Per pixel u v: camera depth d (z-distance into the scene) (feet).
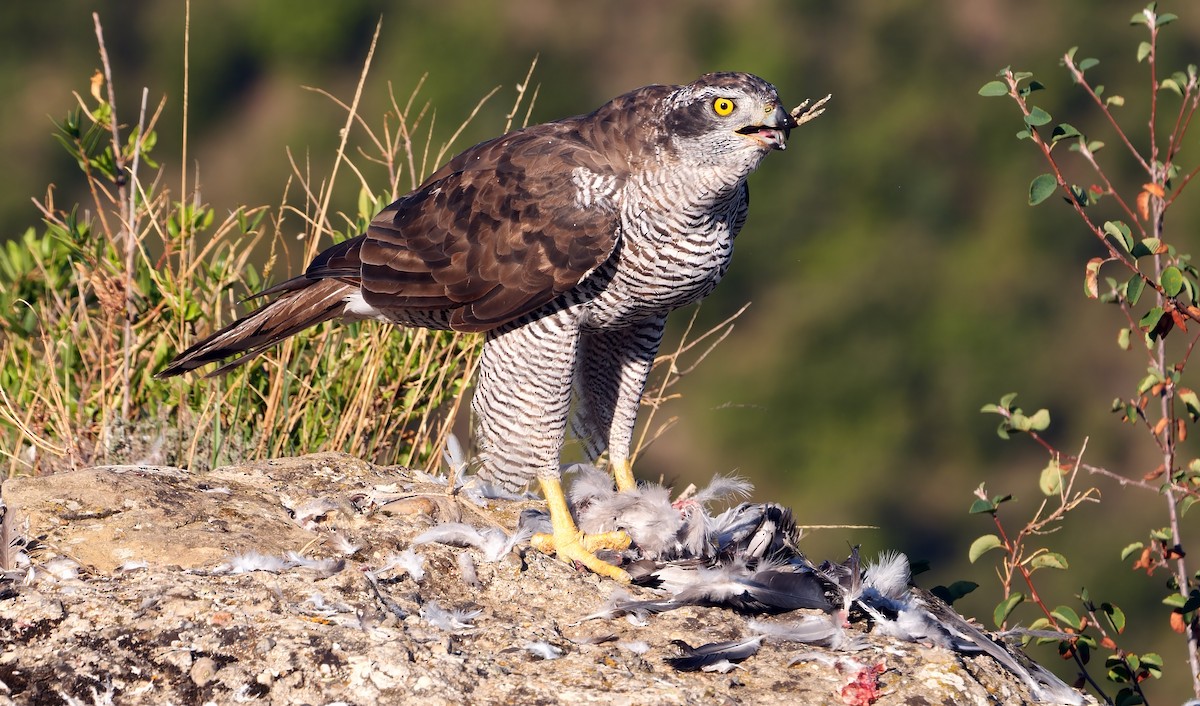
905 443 134.62
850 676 21.86
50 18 166.09
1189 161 144.15
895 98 161.68
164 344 35.09
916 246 151.33
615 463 31.65
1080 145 29.45
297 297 31.09
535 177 29.07
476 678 20.75
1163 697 101.96
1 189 152.97
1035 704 22.41
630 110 29.09
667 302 29.48
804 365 138.92
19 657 20.44
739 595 24.06
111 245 36.55
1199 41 158.81
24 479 25.46
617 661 21.89
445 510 26.89
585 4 169.17
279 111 160.66
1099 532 118.01
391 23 163.63
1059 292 147.43
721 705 20.85
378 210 36.60
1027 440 136.36
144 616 21.25
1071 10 163.53
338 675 20.39
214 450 31.83
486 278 28.99
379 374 34.71
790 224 151.64
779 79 161.68
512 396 28.86
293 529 25.32
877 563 25.68
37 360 37.52
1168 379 29.81
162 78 165.17
